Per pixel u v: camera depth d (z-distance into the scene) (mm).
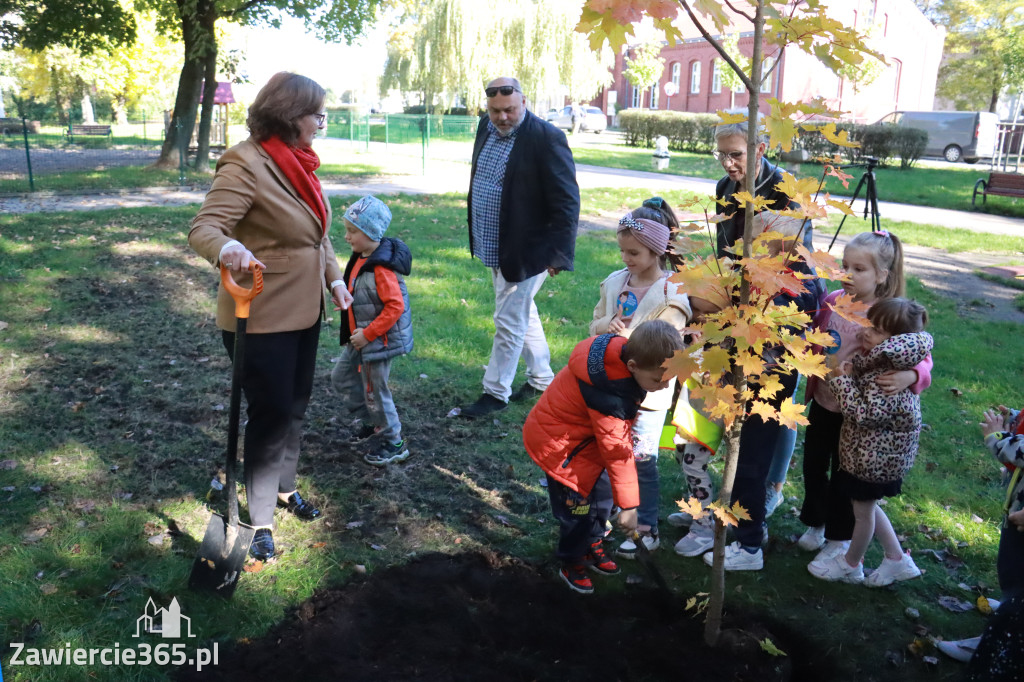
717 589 2902
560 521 3229
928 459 4699
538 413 3195
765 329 2359
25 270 7414
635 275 3547
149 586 3119
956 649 2955
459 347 6160
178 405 4840
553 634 3006
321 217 3256
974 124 28922
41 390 4953
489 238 4914
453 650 2877
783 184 2373
